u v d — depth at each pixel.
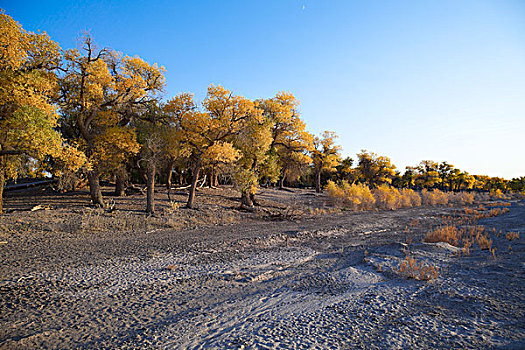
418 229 18.38
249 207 26.88
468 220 22.05
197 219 20.52
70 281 7.50
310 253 11.60
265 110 34.09
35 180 39.62
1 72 14.23
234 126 24.03
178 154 25.02
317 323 5.11
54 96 19.59
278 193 41.50
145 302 6.34
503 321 4.88
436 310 5.49
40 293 6.62
